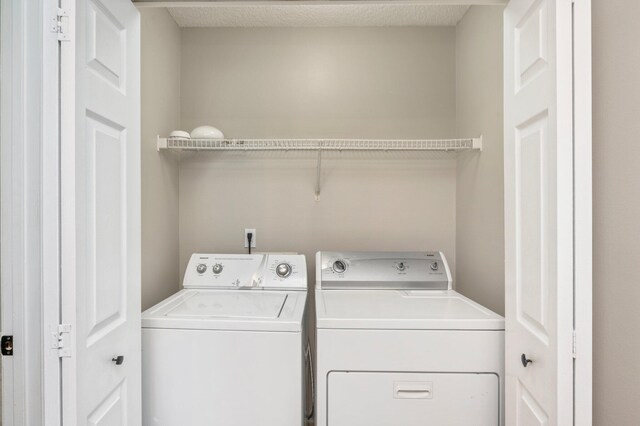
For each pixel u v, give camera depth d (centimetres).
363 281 197
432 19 234
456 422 138
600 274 96
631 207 86
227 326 138
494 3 126
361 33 243
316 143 241
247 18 231
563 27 94
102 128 108
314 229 243
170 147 204
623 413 88
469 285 218
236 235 242
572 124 95
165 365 139
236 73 241
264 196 242
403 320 138
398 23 239
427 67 242
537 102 106
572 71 95
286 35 242
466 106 222
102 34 107
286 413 137
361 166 243
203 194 241
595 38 97
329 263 204
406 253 208
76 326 93
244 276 198
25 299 91
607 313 93
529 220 113
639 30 84
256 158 242
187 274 198
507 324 131
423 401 138
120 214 119
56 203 92
